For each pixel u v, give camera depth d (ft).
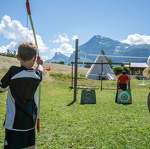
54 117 22.12
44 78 69.51
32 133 8.28
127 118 21.63
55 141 14.48
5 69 67.21
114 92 51.72
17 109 7.80
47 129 17.52
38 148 13.14
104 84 69.10
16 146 7.54
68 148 13.21
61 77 75.31
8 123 7.71
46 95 43.93
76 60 35.88
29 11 7.95
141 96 42.73
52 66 110.73
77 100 36.42
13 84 7.83
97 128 17.76
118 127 17.94
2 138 14.78
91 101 32.99
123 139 14.73
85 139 14.88
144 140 14.49
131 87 62.95
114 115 23.18
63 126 18.49
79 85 66.03
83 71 107.76
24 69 8.02
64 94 46.39
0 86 7.95
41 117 22.17
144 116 22.48
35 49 8.27
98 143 14.02
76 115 23.35
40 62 9.69
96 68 82.17
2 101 31.60
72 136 15.61
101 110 26.55
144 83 68.90
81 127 18.15
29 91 8.05
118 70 100.22
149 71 8.27
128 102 32.78
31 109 8.19
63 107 29.01
